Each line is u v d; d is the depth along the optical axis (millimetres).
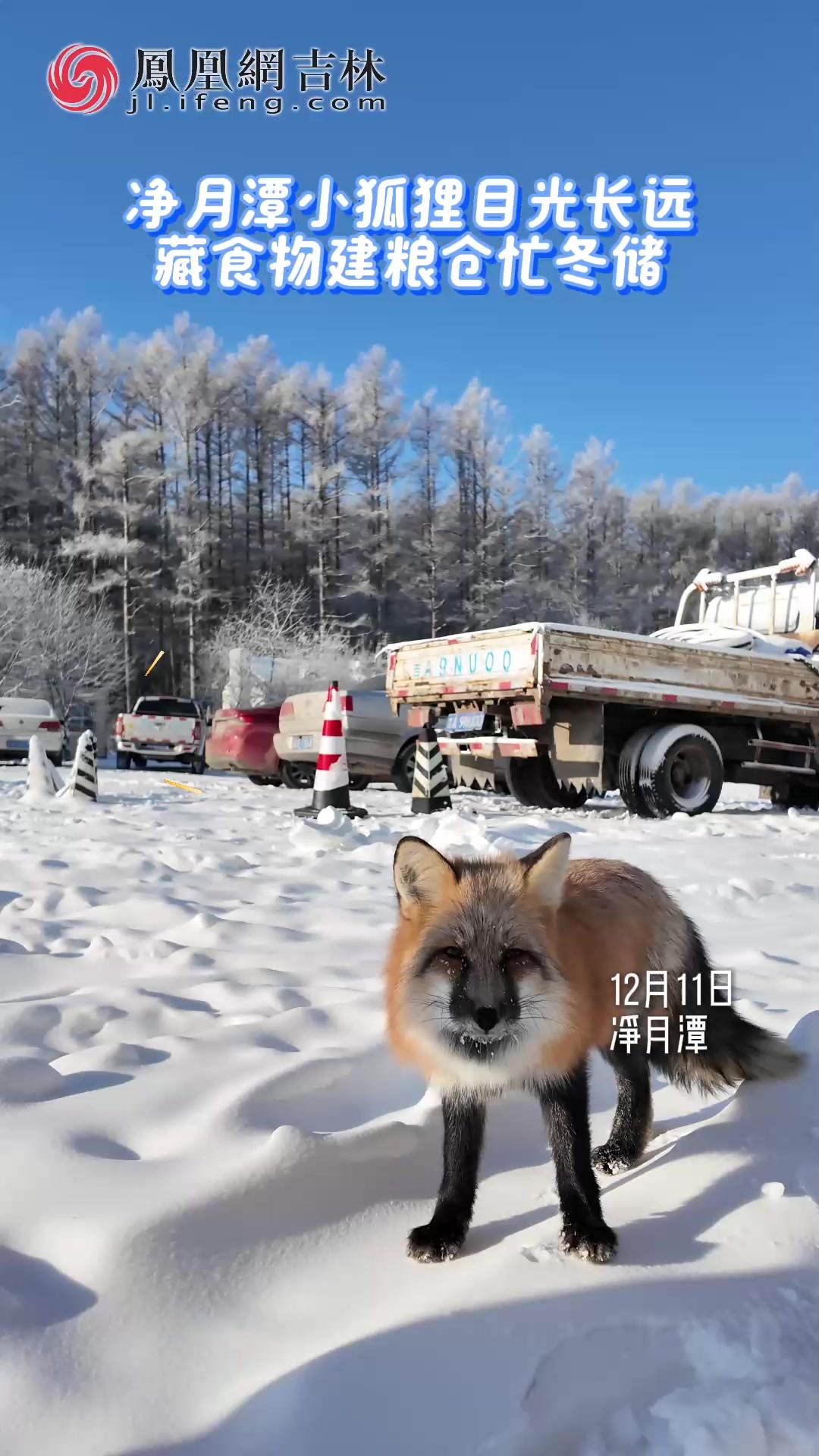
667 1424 1340
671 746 8891
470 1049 1906
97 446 51344
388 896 5254
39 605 32000
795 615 11086
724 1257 1809
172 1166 2113
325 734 8508
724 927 4766
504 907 1952
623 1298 1656
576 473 62656
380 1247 1949
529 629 8359
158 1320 1637
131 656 42094
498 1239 1973
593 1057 3041
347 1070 2689
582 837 7320
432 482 56500
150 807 9672
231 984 3521
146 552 45000
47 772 10250
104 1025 3107
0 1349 1511
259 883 5527
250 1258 1829
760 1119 2406
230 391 53219
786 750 9992
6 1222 1859
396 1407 1399
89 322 51906
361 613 53375
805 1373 1436
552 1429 1344
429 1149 2367
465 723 9133
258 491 54719
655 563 62906
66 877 5535
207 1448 1371
